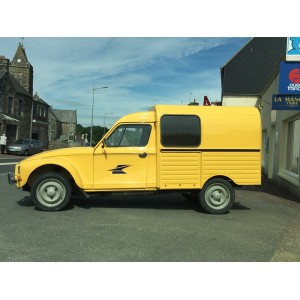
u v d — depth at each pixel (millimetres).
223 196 8219
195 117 8180
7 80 39281
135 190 8156
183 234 6215
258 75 24297
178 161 8117
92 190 8039
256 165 8297
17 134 42375
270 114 17016
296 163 12273
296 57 10586
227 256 5094
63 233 6086
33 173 8344
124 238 5871
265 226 6984
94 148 8086
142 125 8258
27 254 4992
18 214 7512
